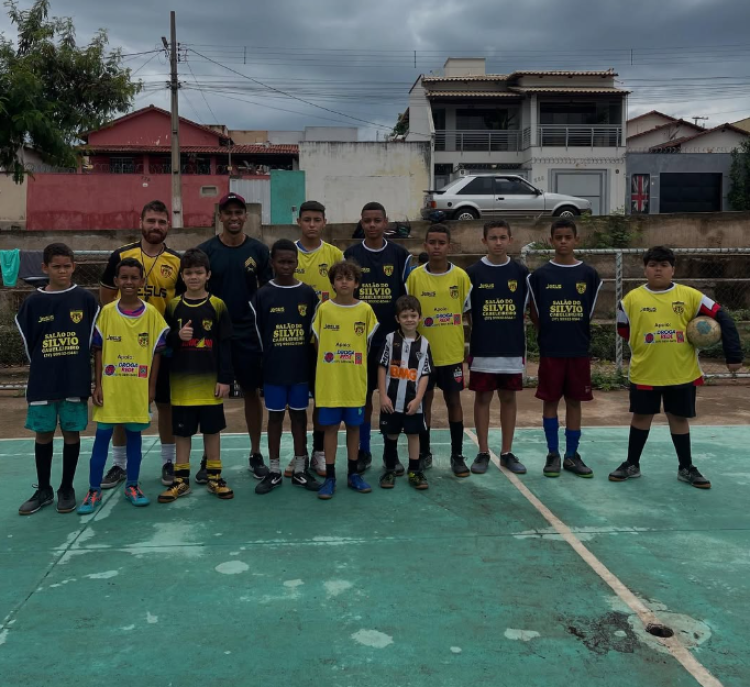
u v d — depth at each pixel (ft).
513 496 14.76
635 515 13.60
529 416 23.00
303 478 15.42
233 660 8.55
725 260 43.32
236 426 21.95
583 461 17.40
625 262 42.42
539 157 92.48
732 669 8.35
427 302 16.01
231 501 14.53
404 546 12.09
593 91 91.91
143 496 14.33
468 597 10.18
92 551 11.91
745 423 21.56
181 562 11.43
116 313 13.94
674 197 93.40
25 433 21.26
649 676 8.21
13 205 74.54
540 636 9.10
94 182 74.79
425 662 8.50
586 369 16.14
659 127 113.19
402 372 15.12
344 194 82.64
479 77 96.22
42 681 8.13
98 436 13.99
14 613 9.75
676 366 15.28
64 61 43.60
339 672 8.30
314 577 10.85
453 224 44.80
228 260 15.58
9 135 34.37
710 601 10.05
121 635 9.15
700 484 15.21
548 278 16.16
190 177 77.97
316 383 14.75
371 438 20.13
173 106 66.03
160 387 15.23
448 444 19.45
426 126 96.37
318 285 16.30
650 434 20.24
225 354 14.61
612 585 10.57
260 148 100.53
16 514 13.80
